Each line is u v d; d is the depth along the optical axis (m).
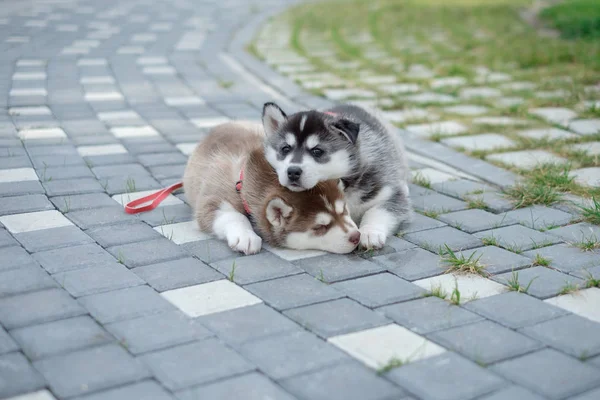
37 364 1.43
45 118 2.64
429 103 2.84
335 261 1.76
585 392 1.39
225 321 1.54
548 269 1.72
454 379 1.41
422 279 1.69
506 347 1.48
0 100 2.82
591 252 1.78
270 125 1.96
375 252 1.80
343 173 1.89
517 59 3.56
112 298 1.60
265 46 4.23
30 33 4.35
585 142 2.42
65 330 1.51
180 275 1.69
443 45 4.16
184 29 4.81
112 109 2.78
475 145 2.42
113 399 1.37
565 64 3.46
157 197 2.01
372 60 3.74
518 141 2.44
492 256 1.77
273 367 1.43
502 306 1.59
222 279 1.68
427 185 2.17
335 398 1.37
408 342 1.49
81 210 1.96
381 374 1.42
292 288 1.65
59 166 2.22
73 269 1.70
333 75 3.38
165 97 2.96
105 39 4.28
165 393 1.38
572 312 1.57
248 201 1.85
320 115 1.93
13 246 1.78
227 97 2.98
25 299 1.59
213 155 1.97
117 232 1.86
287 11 5.91
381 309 1.58
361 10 5.84
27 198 2.01
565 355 1.46
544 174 2.13
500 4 5.73
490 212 2.01
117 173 2.20
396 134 2.18
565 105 2.78
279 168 1.86
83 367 1.43
